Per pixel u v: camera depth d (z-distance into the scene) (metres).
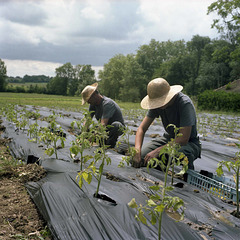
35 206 3.25
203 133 10.16
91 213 2.73
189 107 4.25
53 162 4.36
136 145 4.55
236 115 22.03
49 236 2.66
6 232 2.65
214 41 55.25
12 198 3.43
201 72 55.47
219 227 2.64
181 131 4.25
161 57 76.62
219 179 4.24
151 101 4.28
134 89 60.88
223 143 8.52
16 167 4.37
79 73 108.94
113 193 3.17
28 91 102.31
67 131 8.62
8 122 8.73
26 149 5.40
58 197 3.10
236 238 2.48
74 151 3.55
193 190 3.57
